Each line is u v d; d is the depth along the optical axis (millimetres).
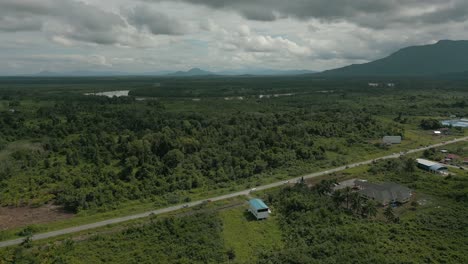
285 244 57938
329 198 73875
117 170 90750
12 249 54656
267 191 81875
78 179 81000
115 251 54500
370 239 57000
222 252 54969
